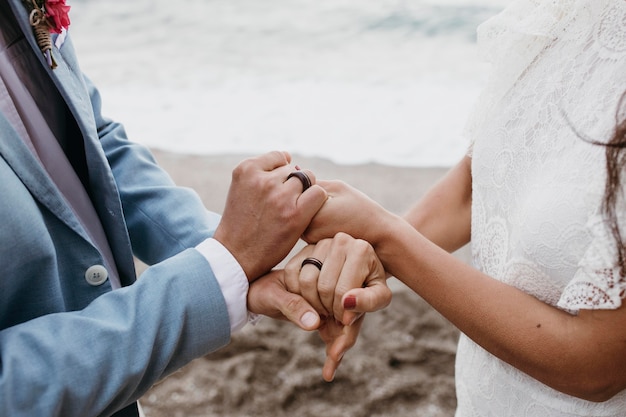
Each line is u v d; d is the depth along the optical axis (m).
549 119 1.35
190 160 5.59
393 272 1.52
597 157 1.18
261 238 1.43
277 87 7.80
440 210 1.78
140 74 8.60
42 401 1.12
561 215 1.24
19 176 1.18
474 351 1.61
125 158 1.66
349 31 9.70
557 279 1.30
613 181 1.14
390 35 9.38
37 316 1.23
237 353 3.03
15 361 1.11
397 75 7.88
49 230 1.25
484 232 1.56
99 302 1.25
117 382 1.19
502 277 1.46
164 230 1.58
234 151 5.96
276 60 8.84
